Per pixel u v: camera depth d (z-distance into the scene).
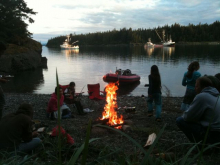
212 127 3.15
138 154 3.23
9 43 27.84
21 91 15.34
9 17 27.78
